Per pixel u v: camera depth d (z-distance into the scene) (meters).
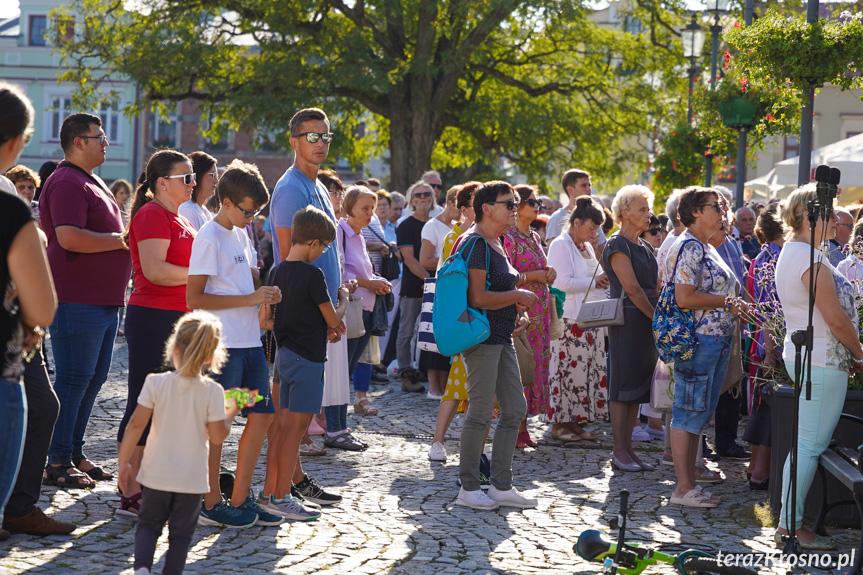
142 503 4.05
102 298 5.73
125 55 23.73
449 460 7.05
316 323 5.34
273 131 23.31
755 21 8.70
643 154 26.55
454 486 6.25
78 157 5.70
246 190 5.02
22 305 3.01
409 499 5.87
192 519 4.09
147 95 24.42
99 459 6.47
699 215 6.01
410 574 4.41
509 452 5.80
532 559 4.71
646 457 7.50
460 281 5.60
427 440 7.80
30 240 2.99
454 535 5.11
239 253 5.15
